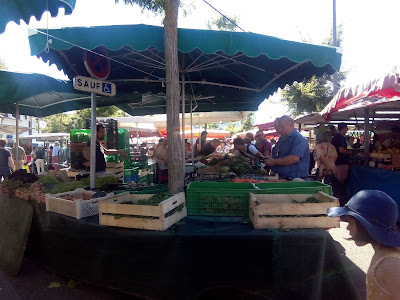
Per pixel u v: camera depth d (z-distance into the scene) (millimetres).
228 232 2314
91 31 2881
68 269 3096
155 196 2699
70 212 3008
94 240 2744
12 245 3730
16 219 3748
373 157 6734
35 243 3654
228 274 2338
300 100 15859
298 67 4422
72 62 4035
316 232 2242
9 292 3340
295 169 3641
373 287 1392
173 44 2918
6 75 3781
